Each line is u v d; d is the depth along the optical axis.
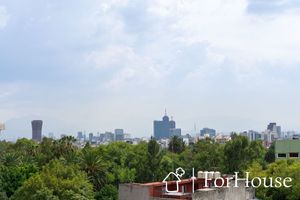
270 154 154.88
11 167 99.19
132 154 147.38
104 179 112.19
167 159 140.75
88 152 115.69
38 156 119.94
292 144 146.38
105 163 119.94
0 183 89.81
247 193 72.75
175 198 58.78
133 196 61.31
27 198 71.06
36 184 71.56
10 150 142.50
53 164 86.56
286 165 99.75
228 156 128.12
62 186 72.81
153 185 61.09
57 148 121.56
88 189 78.44
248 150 129.38
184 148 183.62
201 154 139.00
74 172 83.06
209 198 61.09
